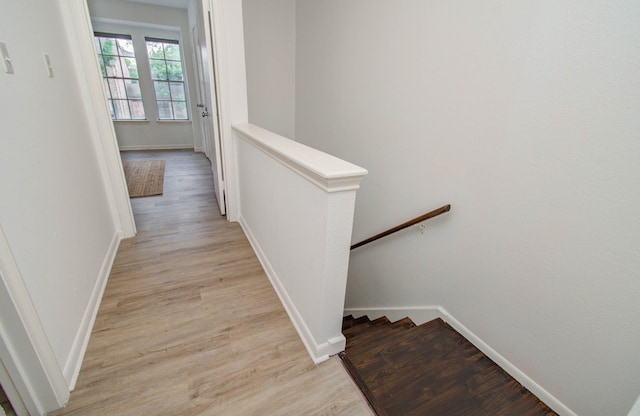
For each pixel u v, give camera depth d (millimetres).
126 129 5793
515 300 1407
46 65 1425
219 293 1803
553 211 1206
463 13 1459
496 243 1456
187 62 5445
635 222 990
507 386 1394
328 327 1342
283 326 1569
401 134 2004
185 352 1388
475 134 1482
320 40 2908
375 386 1339
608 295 1085
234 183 2680
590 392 1183
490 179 1438
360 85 2395
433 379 1400
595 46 1014
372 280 2561
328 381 1285
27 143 1161
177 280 1908
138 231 2543
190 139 6328
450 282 1767
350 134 2623
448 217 1709
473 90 1463
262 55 3363
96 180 2000
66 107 1623
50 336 1127
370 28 2182
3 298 912
